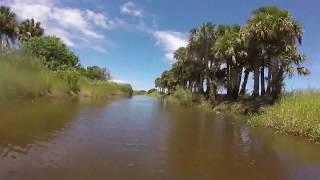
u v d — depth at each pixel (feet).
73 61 229.04
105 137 51.96
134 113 96.02
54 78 131.54
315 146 52.26
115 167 36.17
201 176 35.04
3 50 107.04
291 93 86.69
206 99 160.25
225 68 164.25
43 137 48.75
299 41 104.01
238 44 128.67
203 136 59.11
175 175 34.78
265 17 102.68
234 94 139.23
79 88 160.76
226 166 39.32
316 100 68.23
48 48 212.64
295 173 37.65
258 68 115.14
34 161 36.45
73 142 46.80
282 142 55.06
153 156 41.98
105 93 186.70
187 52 186.19
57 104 101.09
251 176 36.01
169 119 85.10
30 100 103.96
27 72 109.19
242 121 85.66
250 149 49.14
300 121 62.23
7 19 198.29
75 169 34.55
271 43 104.58
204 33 172.35
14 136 48.34
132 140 51.11
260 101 104.12
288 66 103.40
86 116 76.95
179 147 48.34
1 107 79.97
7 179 30.60
